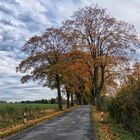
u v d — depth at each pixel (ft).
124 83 86.79
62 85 232.53
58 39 203.00
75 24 181.06
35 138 65.05
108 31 177.27
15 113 124.57
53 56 201.77
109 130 80.84
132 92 78.69
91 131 78.43
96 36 177.06
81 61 183.01
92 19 178.70
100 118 115.85
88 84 252.62
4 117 110.93
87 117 133.80
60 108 209.97
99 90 181.98
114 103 100.94
